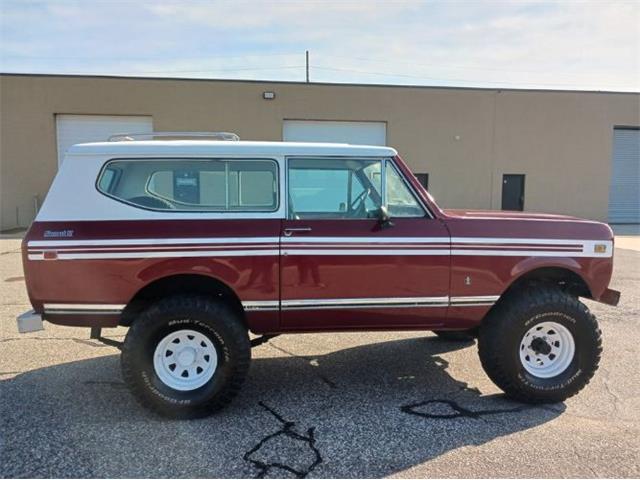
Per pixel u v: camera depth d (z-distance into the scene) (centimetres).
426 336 555
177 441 324
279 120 1789
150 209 362
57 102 1678
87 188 358
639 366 459
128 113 1714
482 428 344
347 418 359
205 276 361
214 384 357
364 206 388
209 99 1747
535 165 1969
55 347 509
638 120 2009
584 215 2023
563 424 350
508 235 388
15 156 1683
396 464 298
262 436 332
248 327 379
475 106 1902
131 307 373
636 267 1002
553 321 385
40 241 347
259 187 376
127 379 351
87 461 299
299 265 365
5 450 311
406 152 1880
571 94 1956
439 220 387
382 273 374
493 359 385
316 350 509
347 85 1816
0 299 706
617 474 287
